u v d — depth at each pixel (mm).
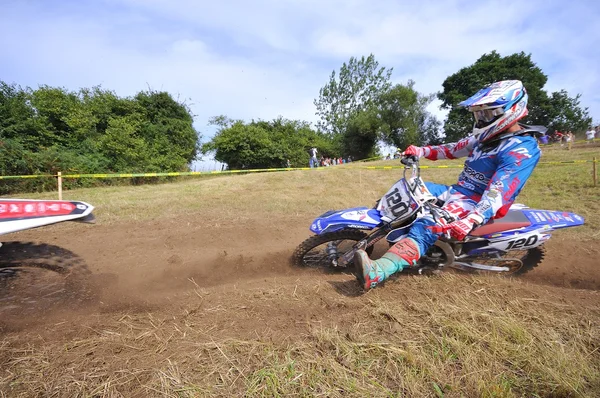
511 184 3008
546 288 3549
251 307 2961
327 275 3910
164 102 23250
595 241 5355
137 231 6141
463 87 42656
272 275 3977
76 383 2035
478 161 3375
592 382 2123
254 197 9828
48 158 14984
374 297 3125
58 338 2498
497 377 2131
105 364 2213
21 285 3309
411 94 40281
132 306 3016
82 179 15438
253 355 2289
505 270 3822
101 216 7242
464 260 3748
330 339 2410
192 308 2949
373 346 2363
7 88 17766
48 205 2654
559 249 4977
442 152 3799
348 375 2113
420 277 3576
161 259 4531
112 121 19547
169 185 13539
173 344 2424
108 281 3562
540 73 41469
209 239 5629
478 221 2922
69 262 3434
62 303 3031
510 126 3189
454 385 2064
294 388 2006
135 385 2033
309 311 2902
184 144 23469
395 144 42250
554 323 2740
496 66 40625
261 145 28031
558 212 3775
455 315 2746
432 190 3703
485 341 2451
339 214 3736
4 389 1980
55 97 18828
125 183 17219
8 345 2387
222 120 29641
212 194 10359
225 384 2035
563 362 2230
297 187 11812
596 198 8164
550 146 25219
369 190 11383
